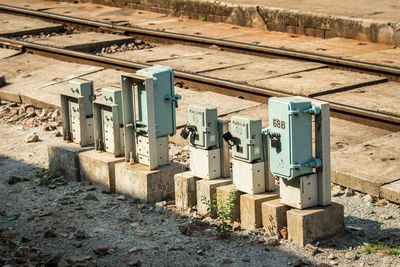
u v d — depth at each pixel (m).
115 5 25.38
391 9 19.88
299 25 19.77
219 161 9.62
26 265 7.90
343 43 18.17
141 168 10.08
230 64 16.94
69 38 20.72
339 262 8.01
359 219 9.14
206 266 8.03
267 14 20.48
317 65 16.44
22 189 10.74
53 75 17.05
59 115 14.37
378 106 13.16
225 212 8.84
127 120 10.20
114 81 16.16
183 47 19.22
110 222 9.40
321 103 8.32
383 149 11.05
